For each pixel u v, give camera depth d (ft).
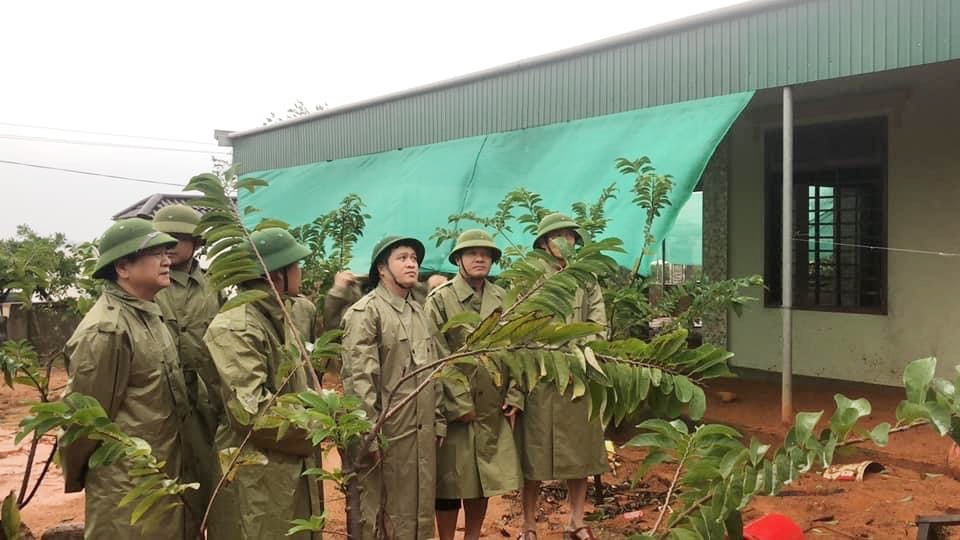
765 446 6.02
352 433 7.25
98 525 9.42
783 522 10.71
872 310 27.17
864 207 27.35
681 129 22.26
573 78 26.68
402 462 11.87
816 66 20.30
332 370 19.36
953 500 16.37
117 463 9.47
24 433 7.08
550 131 27.09
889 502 16.40
